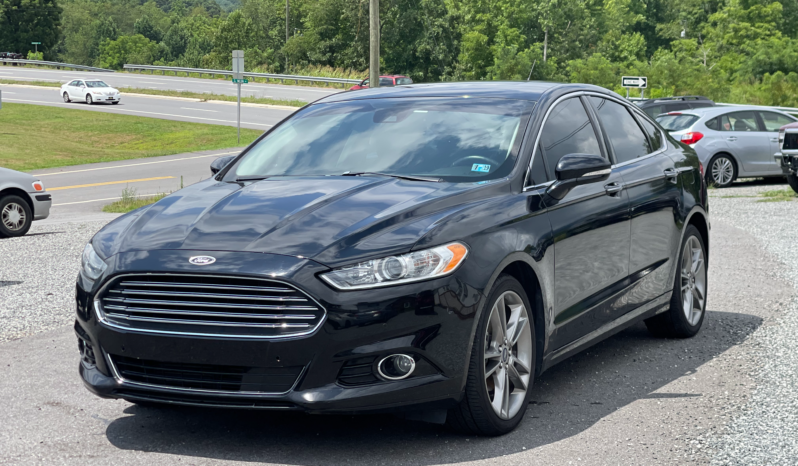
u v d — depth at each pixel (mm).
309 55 90750
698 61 64375
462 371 3641
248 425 4113
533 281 4160
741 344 5648
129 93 58344
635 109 5797
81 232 12391
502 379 3943
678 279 5734
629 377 4926
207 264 3518
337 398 3426
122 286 3686
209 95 53688
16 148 34250
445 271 3578
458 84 5375
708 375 4926
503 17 80250
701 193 6082
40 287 7965
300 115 5359
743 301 7004
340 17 88875
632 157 5414
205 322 3506
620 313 5047
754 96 41406
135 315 3637
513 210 4082
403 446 3795
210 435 3977
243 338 3449
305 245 3568
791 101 40562
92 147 36562
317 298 3420
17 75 71188
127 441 3908
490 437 3912
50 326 6402
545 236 4188
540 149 4539
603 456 3643
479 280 3682
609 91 5625
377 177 4395
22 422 4203
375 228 3666
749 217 12305
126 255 3715
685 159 6035
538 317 4219
